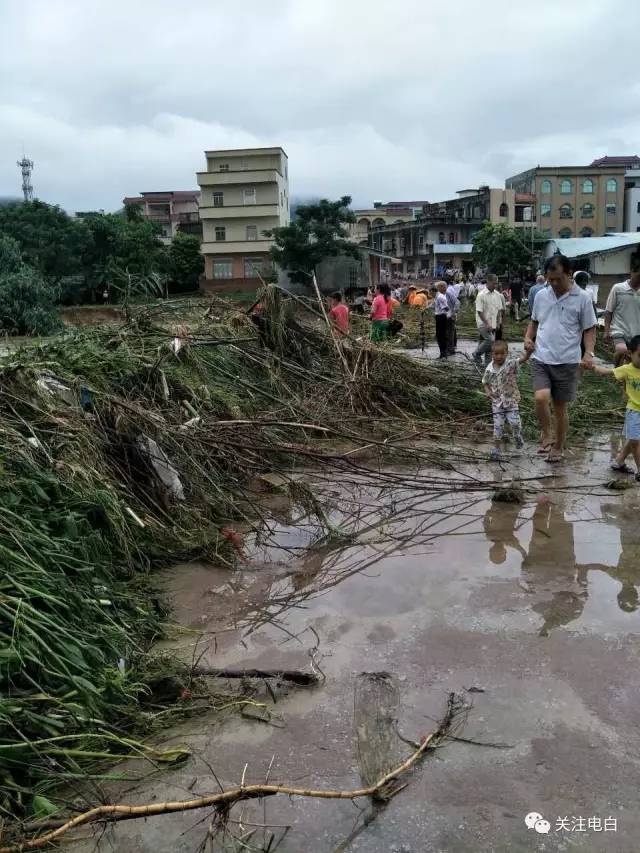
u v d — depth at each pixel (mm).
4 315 17375
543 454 6836
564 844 2168
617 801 2332
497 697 2912
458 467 6496
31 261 35719
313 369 8984
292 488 5426
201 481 5398
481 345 11898
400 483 5938
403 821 2289
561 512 5164
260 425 6211
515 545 4574
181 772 2582
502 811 2311
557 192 69750
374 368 8703
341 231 42469
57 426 4844
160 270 45750
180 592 4137
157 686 3105
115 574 4090
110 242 40844
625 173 69188
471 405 8602
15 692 2732
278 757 2633
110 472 4887
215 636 3584
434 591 3945
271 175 53062
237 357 8227
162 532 4715
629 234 35844
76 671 2955
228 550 4707
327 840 2229
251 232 54125
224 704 2982
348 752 2635
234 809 2375
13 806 2410
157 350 7129
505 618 3580
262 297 9148
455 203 75688
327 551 4672
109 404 5387
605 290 33500
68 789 2535
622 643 3293
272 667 3242
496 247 42406
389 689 2994
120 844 2258
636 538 4609
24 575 3225
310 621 3682
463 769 2508
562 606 3686
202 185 53844
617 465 6191
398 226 78312
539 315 6500
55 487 4168
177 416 6172
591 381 10656
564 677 3031
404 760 2553
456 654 3260
